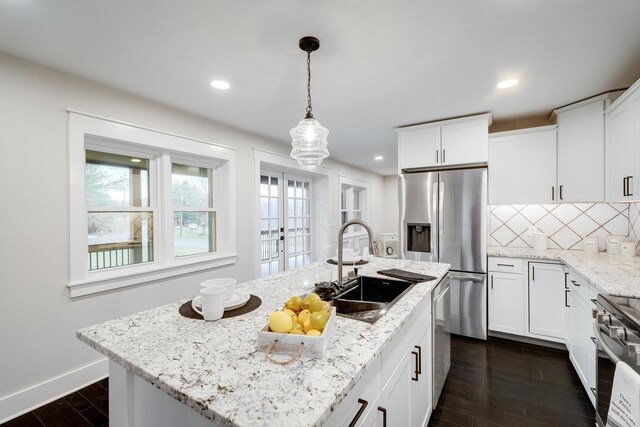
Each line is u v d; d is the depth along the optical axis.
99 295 2.20
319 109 2.78
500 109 2.82
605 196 2.45
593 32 1.62
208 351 0.94
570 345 2.37
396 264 2.34
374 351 0.92
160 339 1.03
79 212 2.08
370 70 2.04
